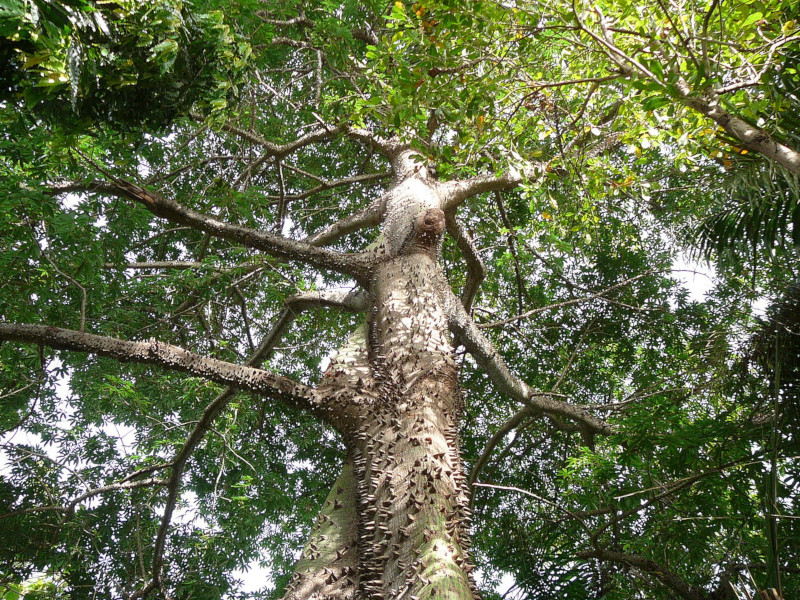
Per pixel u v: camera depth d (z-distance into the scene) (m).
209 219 5.65
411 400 4.66
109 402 9.15
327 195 11.30
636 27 3.56
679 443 5.18
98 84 2.98
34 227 6.17
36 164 5.10
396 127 3.99
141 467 9.00
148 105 3.22
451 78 3.94
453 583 3.34
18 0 2.24
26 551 8.74
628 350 10.19
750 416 4.86
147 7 2.92
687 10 3.52
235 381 5.13
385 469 4.22
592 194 5.22
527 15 3.63
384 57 4.20
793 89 3.23
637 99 4.06
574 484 6.48
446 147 4.38
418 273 5.81
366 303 6.49
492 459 10.39
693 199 7.41
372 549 3.83
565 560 5.71
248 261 7.49
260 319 10.61
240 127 7.73
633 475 5.85
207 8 3.54
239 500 7.91
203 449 9.58
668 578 5.36
